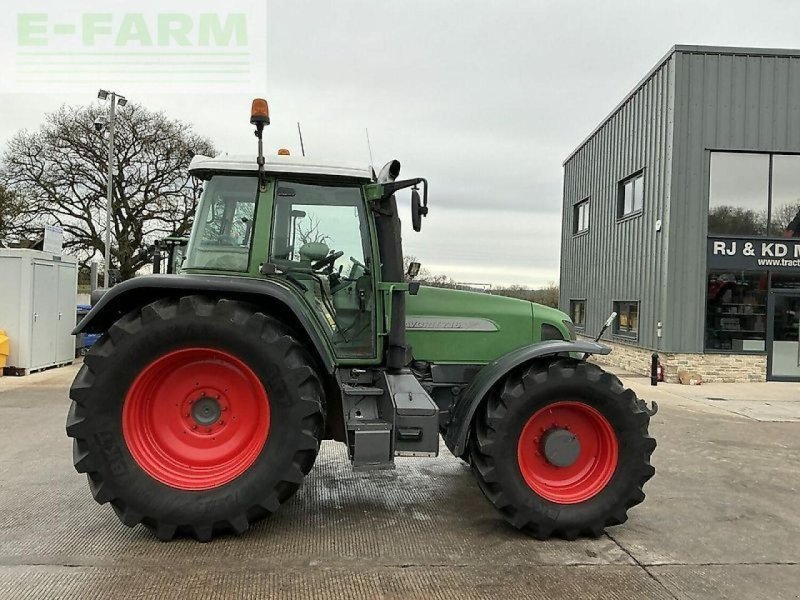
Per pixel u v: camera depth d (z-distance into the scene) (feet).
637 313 42.70
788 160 37.68
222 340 11.17
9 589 9.31
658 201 38.86
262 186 12.76
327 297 13.08
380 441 11.71
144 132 75.82
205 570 10.11
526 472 12.30
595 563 10.93
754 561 11.19
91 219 75.25
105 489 10.86
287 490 11.41
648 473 12.24
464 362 14.51
